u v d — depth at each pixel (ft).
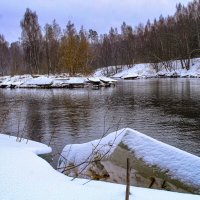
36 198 10.07
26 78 178.09
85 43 171.32
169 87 119.34
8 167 12.36
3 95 109.09
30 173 12.07
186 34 228.63
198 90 102.78
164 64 229.86
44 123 53.62
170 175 15.02
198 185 14.23
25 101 87.61
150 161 15.78
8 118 57.67
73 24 214.28
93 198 10.28
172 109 65.67
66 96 99.19
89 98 91.91
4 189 10.54
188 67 209.05
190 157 15.35
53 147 38.06
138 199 10.26
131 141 16.84
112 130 47.44
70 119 57.16
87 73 168.04
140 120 54.65
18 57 267.80
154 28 287.48
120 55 285.43
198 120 52.85
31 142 20.72
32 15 212.84
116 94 101.91
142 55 265.54
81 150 19.15
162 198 10.36
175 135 43.16
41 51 216.33
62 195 10.40
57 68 202.80
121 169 16.31
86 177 17.49
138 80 182.29
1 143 18.71
